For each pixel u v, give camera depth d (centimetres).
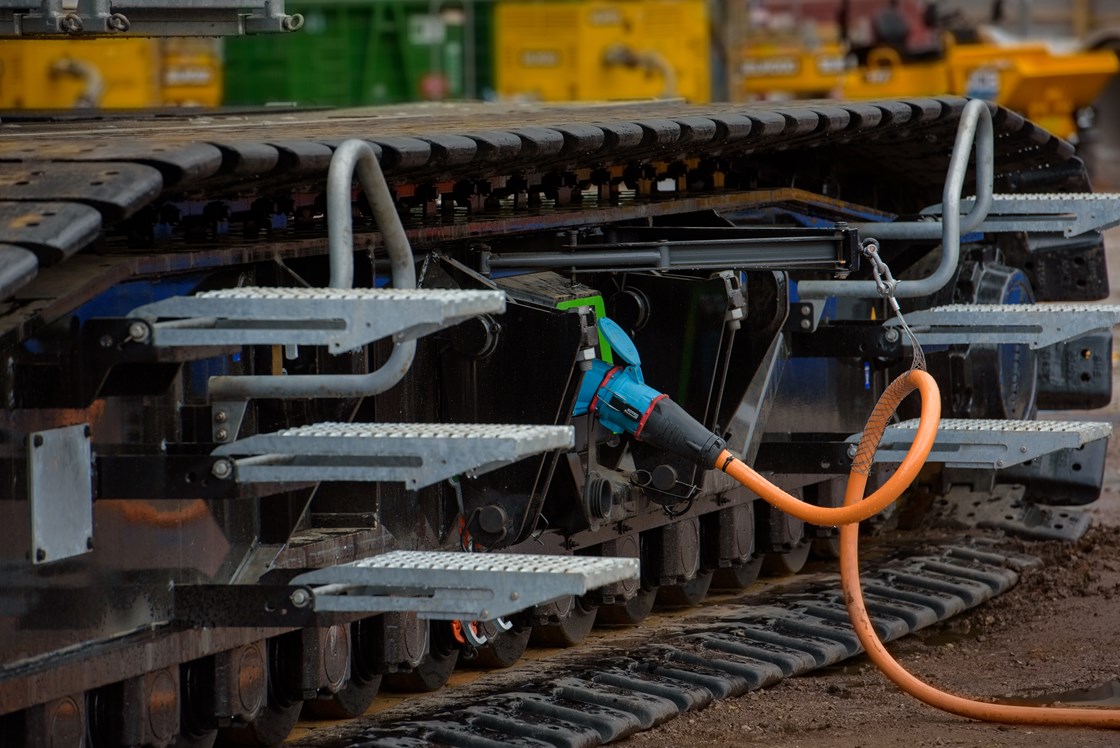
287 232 1627
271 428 1534
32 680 1300
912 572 2467
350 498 1616
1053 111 7869
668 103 2903
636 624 2209
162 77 6950
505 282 1844
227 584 1466
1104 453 2789
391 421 1684
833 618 2219
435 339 1748
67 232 1174
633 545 2055
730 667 1958
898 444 2038
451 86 7750
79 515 1349
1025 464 2794
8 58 6247
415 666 1777
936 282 2055
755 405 2112
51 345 1324
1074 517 2798
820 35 9906
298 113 2589
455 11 7731
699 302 1961
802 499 2505
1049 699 1916
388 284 1722
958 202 2078
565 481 1802
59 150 1328
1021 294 2686
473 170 1753
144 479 1368
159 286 1442
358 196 1695
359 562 1378
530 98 7812
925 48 7844
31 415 1320
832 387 2384
